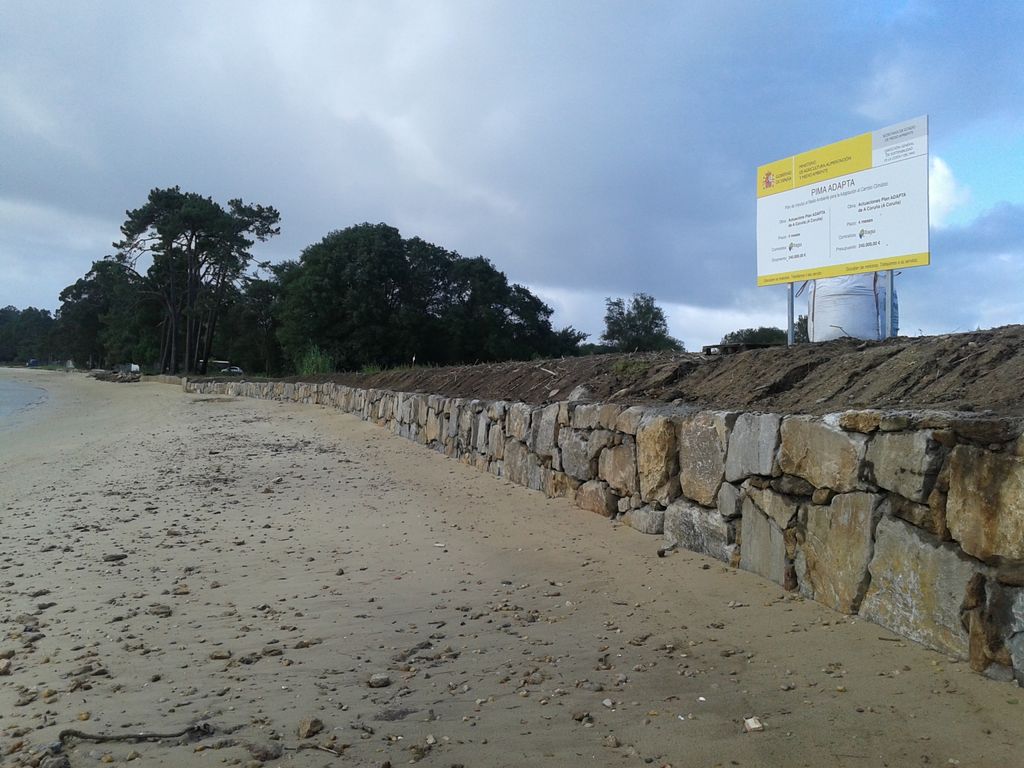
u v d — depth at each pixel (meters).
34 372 89.12
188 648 4.48
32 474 12.70
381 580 5.94
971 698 3.23
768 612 4.56
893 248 7.55
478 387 13.11
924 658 3.64
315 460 12.72
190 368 56.66
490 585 5.72
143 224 55.03
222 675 4.04
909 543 3.87
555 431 8.59
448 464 11.67
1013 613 3.27
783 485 4.90
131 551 7.00
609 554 6.21
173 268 56.00
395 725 3.39
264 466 12.17
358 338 38.12
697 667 3.93
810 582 4.64
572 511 7.82
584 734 3.26
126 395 40.28
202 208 53.22
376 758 3.08
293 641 4.59
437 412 13.14
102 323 84.06
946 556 3.63
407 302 40.66
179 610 5.25
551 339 45.44
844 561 4.34
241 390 32.94
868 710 3.28
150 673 4.09
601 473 7.52
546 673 3.96
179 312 57.78
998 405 3.99
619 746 3.14
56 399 40.50
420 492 9.75
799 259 8.51
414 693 3.76
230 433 17.31
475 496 9.22
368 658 4.27
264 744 3.19
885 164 7.61
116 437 18.20
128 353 73.38
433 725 3.38
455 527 7.72
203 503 9.30
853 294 8.34
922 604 3.78
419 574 6.09
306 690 3.82
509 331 43.19
